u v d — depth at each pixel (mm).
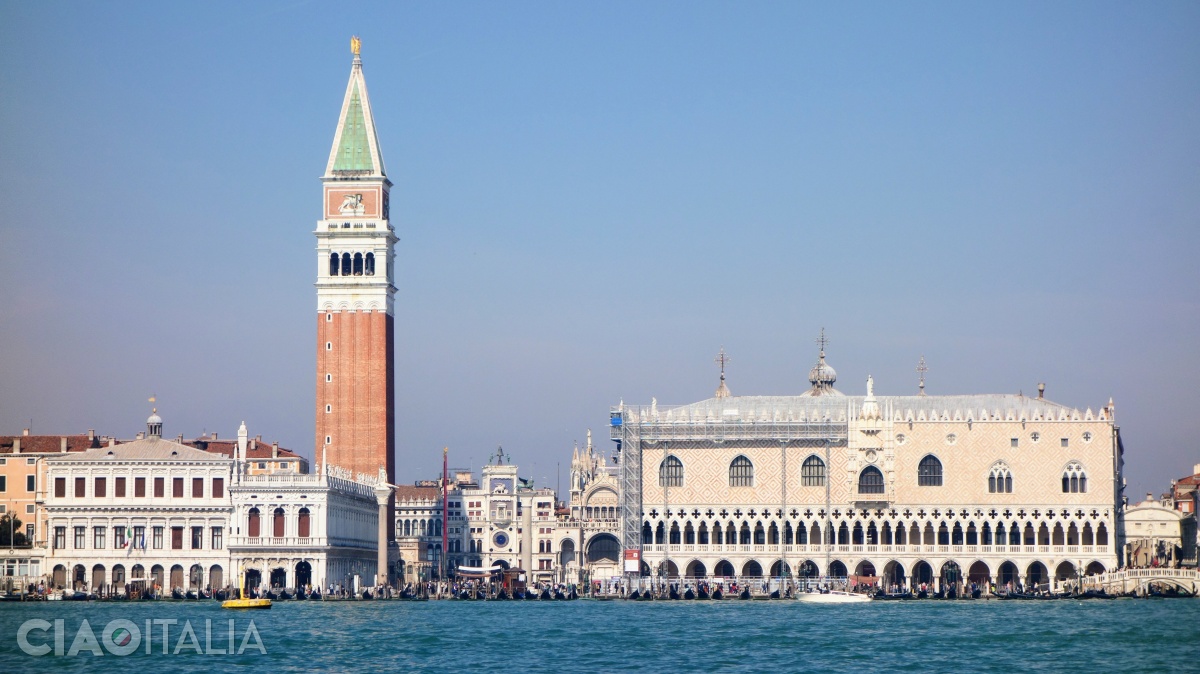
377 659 136375
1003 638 153375
